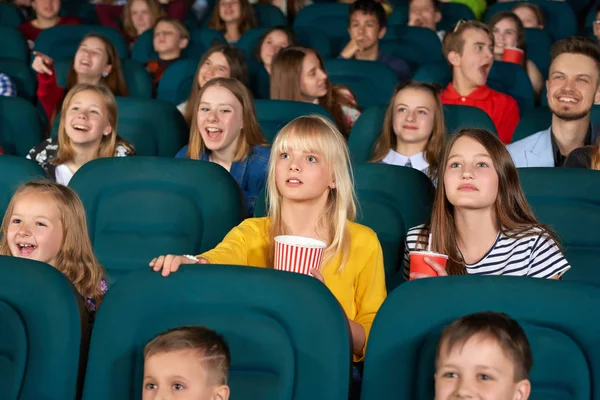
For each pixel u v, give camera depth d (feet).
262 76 15.70
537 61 17.49
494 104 13.67
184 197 8.30
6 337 6.04
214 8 19.86
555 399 5.82
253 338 5.92
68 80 14.42
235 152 10.61
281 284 5.96
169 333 5.60
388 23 19.48
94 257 7.70
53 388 5.96
